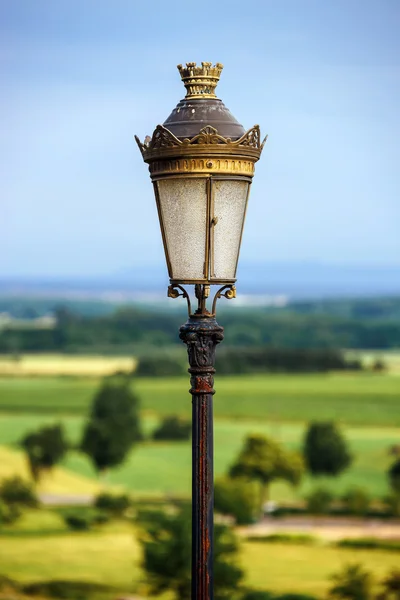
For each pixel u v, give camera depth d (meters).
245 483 146.00
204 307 8.41
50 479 186.62
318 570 106.75
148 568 86.25
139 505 160.75
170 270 8.44
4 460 197.50
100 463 195.12
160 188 8.34
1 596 96.31
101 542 128.25
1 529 136.25
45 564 112.88
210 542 8.12
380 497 166.50
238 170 8.21
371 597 93.25
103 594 96.62
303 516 150.75
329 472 189.00
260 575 102.06
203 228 8.25
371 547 123.25
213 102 8.37
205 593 8.06
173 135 8.07
